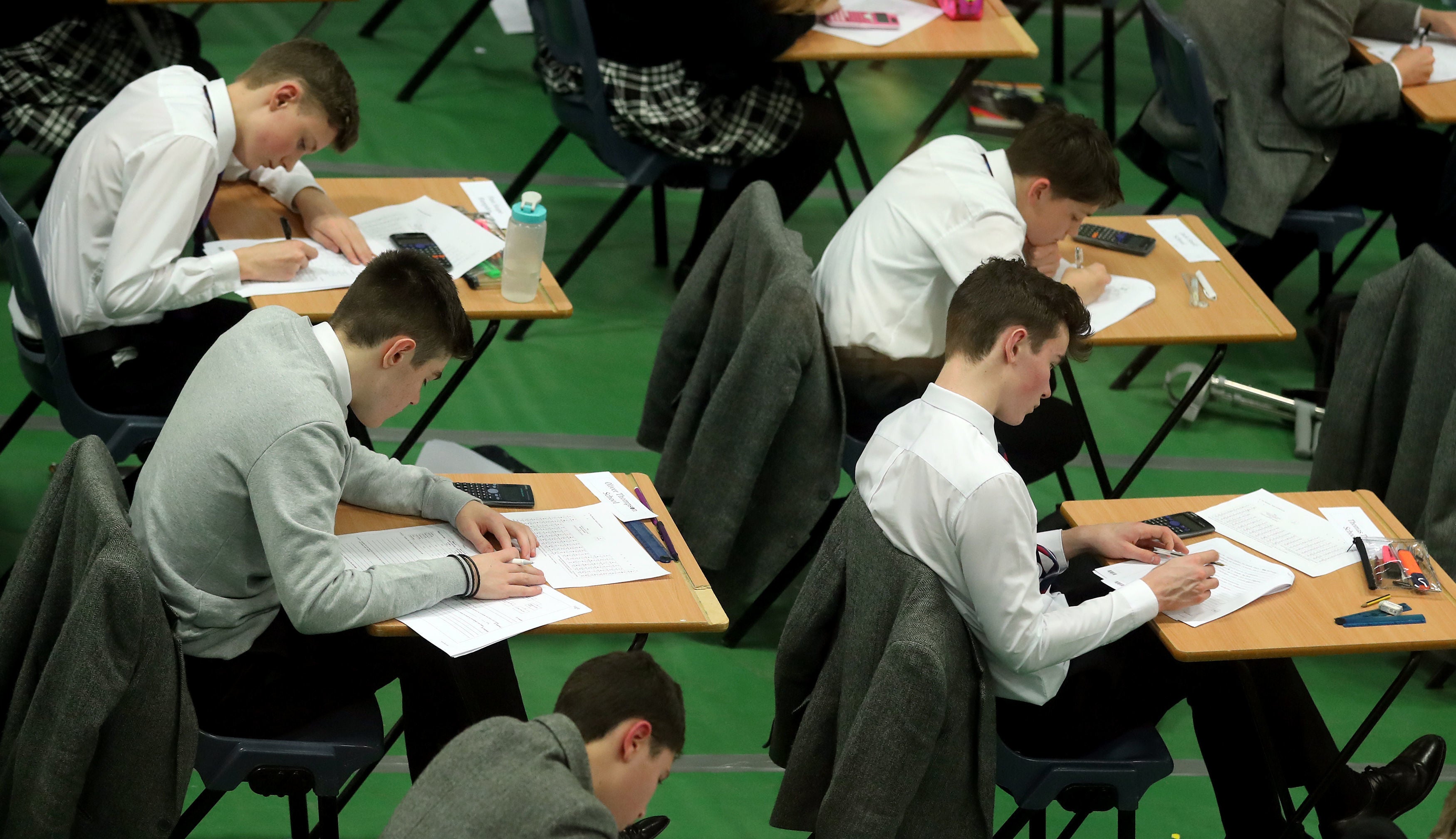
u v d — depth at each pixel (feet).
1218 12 53.57
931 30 54.39
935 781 28.22
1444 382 39.81
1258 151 52.70
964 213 38.86
